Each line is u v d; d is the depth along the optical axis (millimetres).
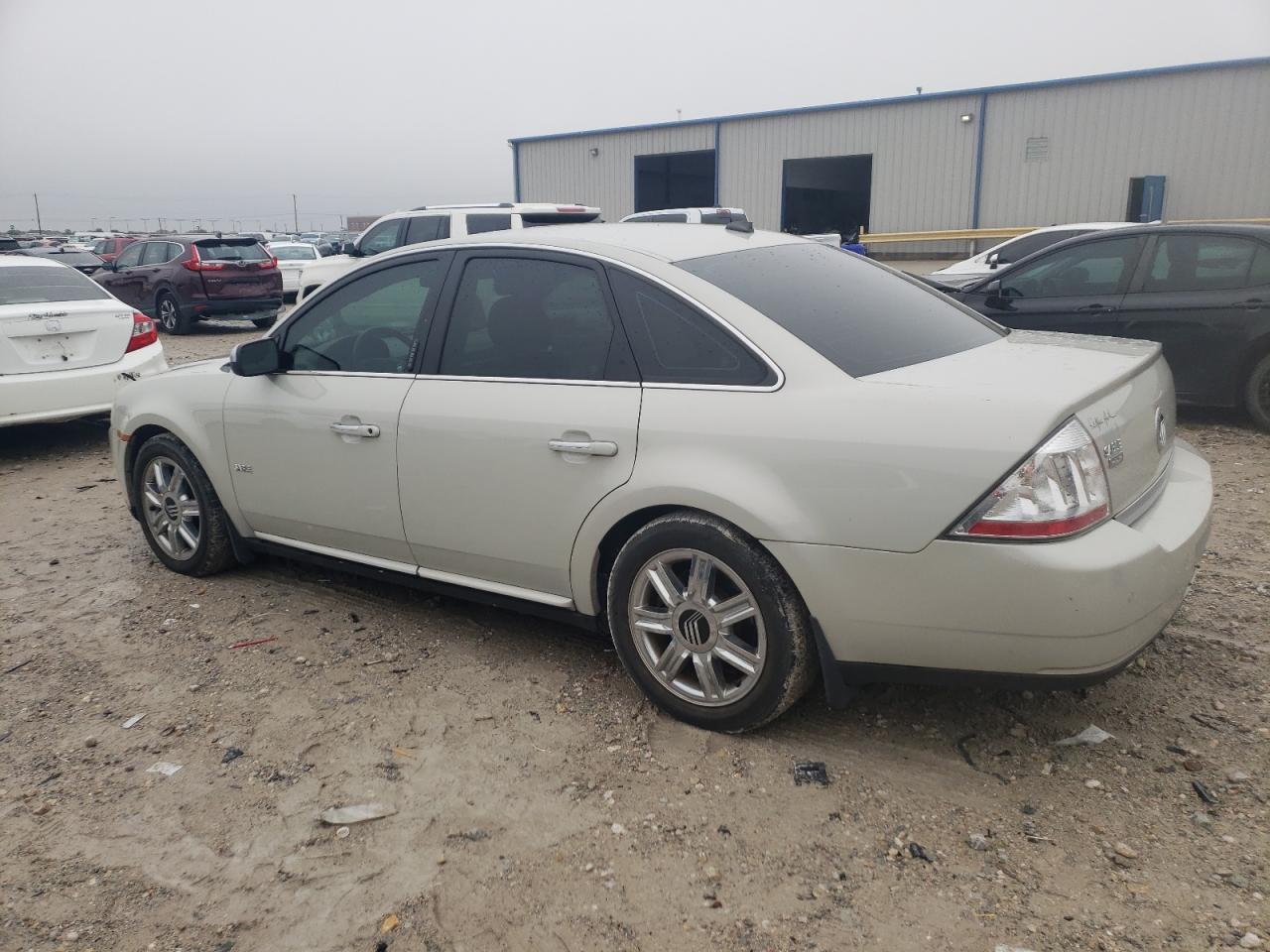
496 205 13406
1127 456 2754
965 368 2934
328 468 3990
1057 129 24266
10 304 7375
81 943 2387
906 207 26891
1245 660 3473
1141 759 2928
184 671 3828
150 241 17609
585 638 3975
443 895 2494
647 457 3062
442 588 3898
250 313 16984
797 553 2791
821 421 2768
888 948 2244
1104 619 2498
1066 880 2434
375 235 13844
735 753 3064
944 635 2664
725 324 3021
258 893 2539
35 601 4641
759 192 29297
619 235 3588
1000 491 2502
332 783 3010
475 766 3070
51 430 8938
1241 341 6750
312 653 3945
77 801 2980
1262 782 2773
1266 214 22172
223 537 4719
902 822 2695
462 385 3562
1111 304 7184
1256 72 21703
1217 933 2225
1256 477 5793
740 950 2264
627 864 2578
